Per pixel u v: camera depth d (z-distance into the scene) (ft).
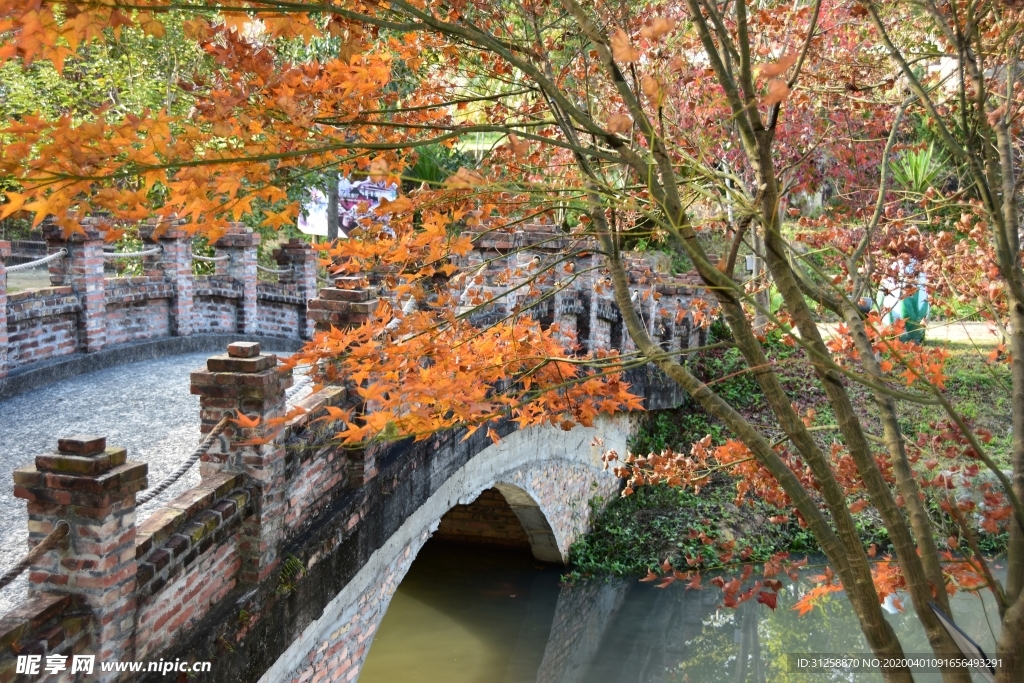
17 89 43.01
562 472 43.70
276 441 16.83
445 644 38.37
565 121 13.47
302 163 10.88
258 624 16.55
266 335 46.14
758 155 11.79
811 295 14.83
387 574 24.11
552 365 15.16
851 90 19.12
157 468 20.88
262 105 10.42
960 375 48.16
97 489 12.25
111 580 12.60
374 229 13.30
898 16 20.65
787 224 23.11
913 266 19.34
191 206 10.43
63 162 9.06
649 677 36.29
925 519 13.64
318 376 12.87
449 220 13.83
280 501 17.34
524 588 44.37
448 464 28.78
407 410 15.19
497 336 15.02
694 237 11.38
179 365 35.65
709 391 12.70
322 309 20.12
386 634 39.14
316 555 18.74
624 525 47.93
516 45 14.32
